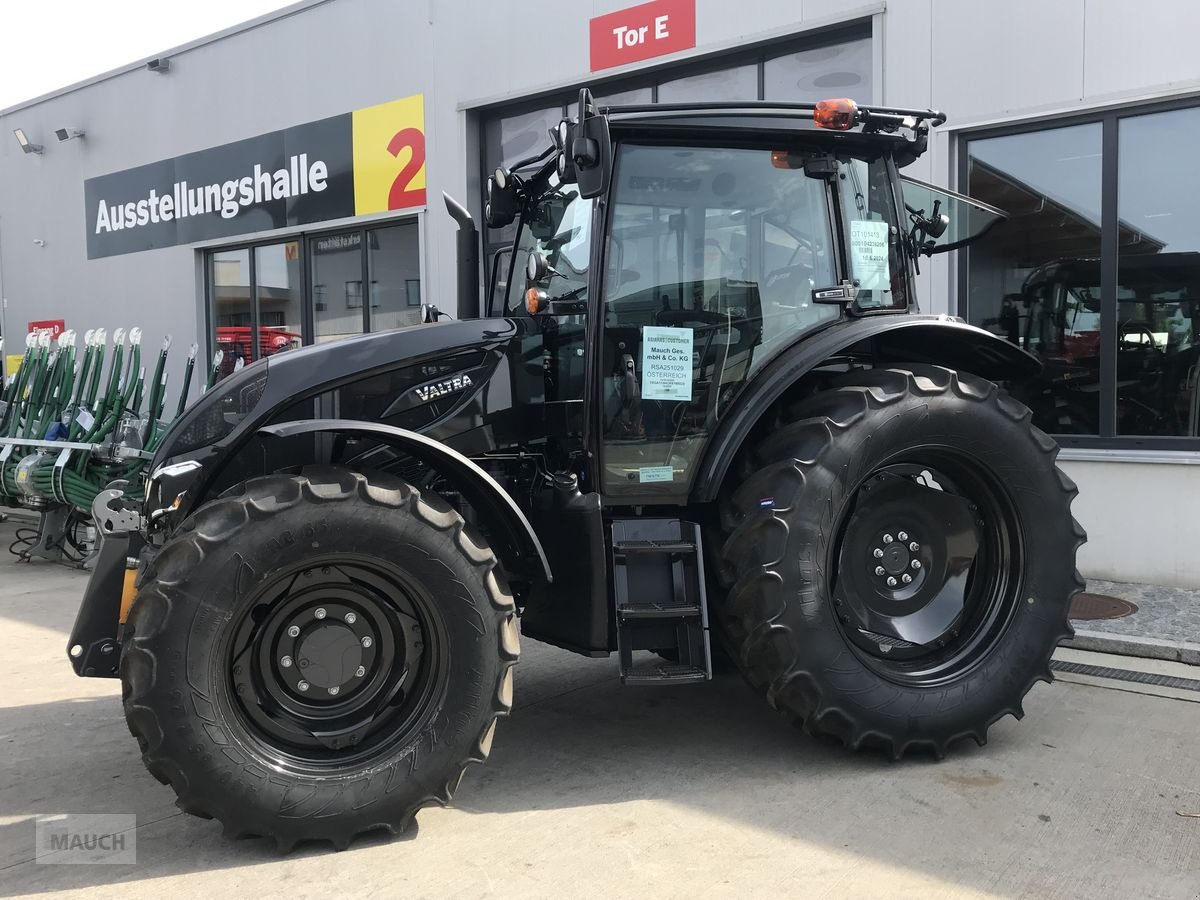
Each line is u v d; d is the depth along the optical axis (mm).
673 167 3277
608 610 3146
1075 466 5656
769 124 3256
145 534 3014
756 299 3377
